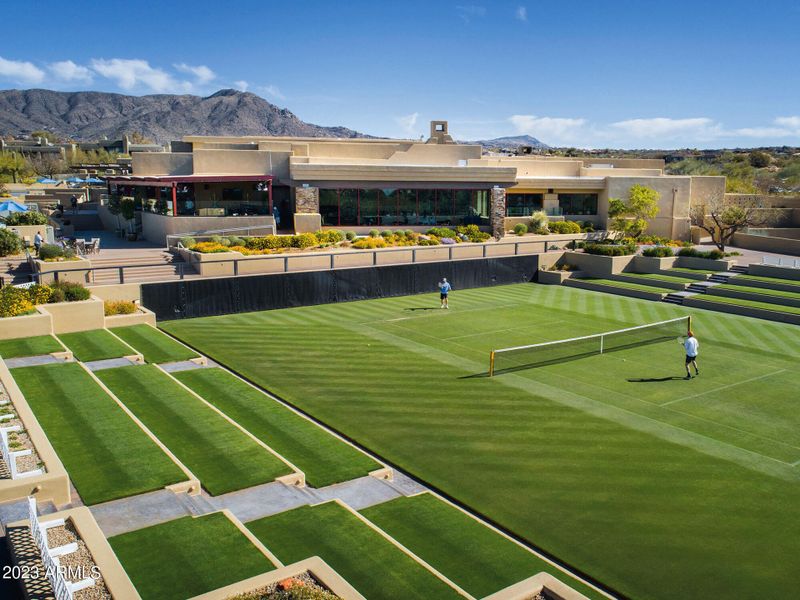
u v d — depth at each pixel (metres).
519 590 8.59
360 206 51.12
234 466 15.04
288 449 17.30
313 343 28.84
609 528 13.90
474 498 15.18
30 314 25.47
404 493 15.30
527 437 18.73
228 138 55.50
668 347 28.80
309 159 51.53
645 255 46.31
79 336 26.59
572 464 17.00
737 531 13.78
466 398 21.95
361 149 55.94
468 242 49.59
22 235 41.00
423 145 57.50
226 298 34.66
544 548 13.12
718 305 37.28
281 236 42.22
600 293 42.69
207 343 28.59
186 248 39.97
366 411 20.70
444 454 17.59
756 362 26.47
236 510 12.95
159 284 32.62
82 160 114.81
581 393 22.55
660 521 14.17
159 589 9.30
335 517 12.77
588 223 58.81
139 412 18.39
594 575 12.20
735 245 57.41
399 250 42.34
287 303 36.59
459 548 12.68
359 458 16.86
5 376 17.70
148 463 14.15
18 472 12.26
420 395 22.20
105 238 49.75
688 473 16.48
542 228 54.38
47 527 9.73
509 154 82.25
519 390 22.81
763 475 16.42
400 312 35.78
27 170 102.25
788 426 19.69
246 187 50.22
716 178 60.91
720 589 11.80
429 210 53.06
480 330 31.78
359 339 29.64
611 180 58.22
